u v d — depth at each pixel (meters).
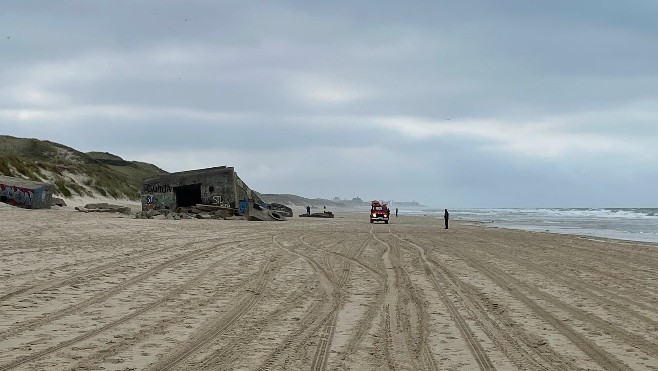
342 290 14.35
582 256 25.05
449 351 8.66
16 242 21.84
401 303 12.70
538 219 88.44
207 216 55.41
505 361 8.17
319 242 29.39
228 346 8.66
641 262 22.94
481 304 12.78
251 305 12.02
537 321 11.07
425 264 20.39
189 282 14.66
